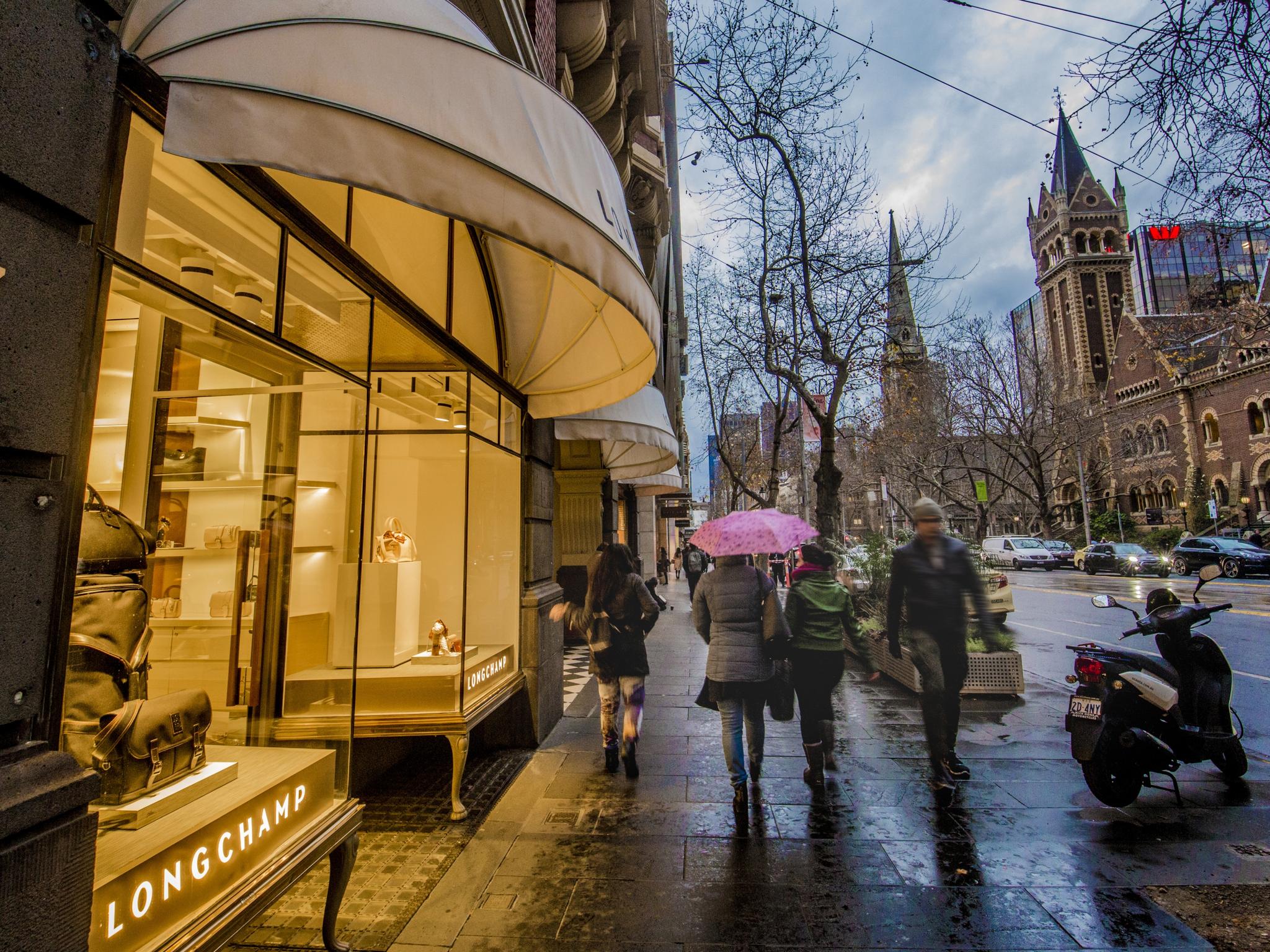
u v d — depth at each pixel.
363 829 3.78
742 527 4.22
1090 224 65.75
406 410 4.43
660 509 30.41
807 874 3.21
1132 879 3.12
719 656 4.01
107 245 1.62
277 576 3.29
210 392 2.83
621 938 2.71
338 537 3.80
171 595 2.85
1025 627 12.87
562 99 2.92
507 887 3.12
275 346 2.53
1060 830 3.69
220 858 1.94
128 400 2.46
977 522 36.59
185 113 1.78
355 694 3.55
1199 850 3.41
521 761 4.96
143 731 1.82
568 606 4.99
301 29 1.97
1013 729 5.72
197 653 2.95
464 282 4.52
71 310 1.46
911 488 39.44
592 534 11.51
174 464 2.71
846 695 7.03
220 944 1.83
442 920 2.85
